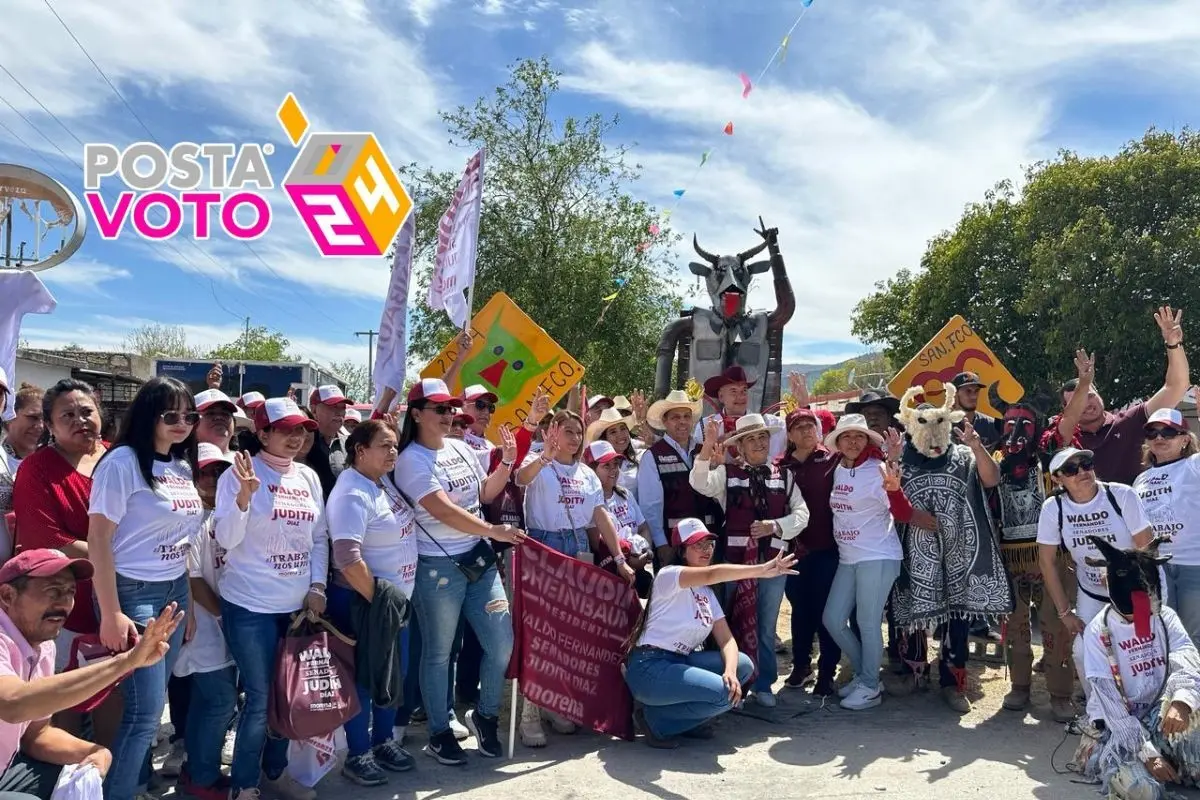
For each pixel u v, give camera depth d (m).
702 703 5.09
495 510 5.77
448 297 6.31
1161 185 25.31
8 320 6.29
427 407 4.85
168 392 3.82
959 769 4.91
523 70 20.80
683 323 11.34
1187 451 5.55
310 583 4.36
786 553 5.99
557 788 4.62
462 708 5.93
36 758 3.32
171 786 4.62
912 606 6.04
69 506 4.02
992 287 28.12
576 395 7.98
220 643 4.26
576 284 20.73
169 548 3.84
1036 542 5.93
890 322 33.50
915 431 6.05
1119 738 4.51
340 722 4.19
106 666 2.96
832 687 6.33
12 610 3.15
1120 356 25.75
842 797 4.52
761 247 11.16
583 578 5.44
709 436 5.84
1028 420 6.15
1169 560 5.01
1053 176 26.84
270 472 4.27
